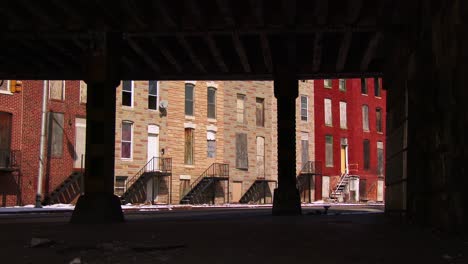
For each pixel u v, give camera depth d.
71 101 34.66
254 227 12.85
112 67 15.38
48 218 19.23
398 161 15.49
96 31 15.28
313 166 48.56
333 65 19.89
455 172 10.23
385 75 18.17
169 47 18.00
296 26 15.41
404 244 9.37
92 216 14.58
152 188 37.38
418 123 12.89
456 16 9.98
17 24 15.38
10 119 31.86
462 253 8.30
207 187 40.41
